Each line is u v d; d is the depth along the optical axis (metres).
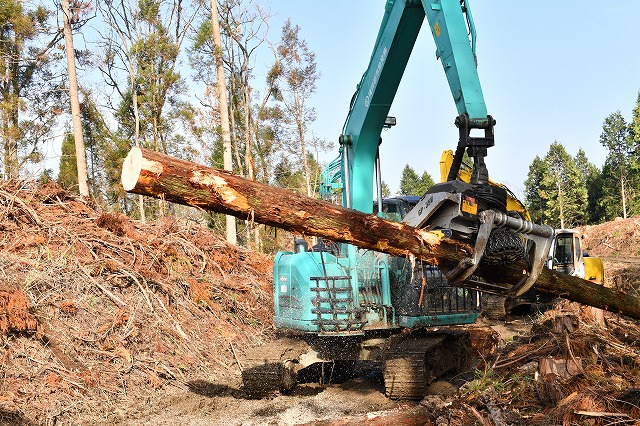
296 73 34.25
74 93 24.33
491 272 5.31
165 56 30.11
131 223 12.38
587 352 6.24
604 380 5.62
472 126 5.90
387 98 7.84
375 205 9.29
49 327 8.20
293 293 8.11
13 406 6.94
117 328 8.87
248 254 14.30
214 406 7.79
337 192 9.40
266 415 7.30
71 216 10.99
